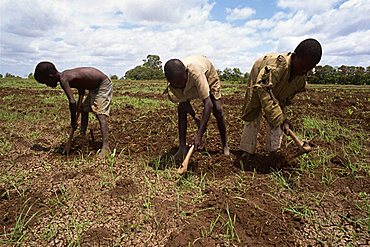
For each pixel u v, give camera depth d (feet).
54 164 15.15
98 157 15.60
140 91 53.67
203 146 17.22
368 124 21.97
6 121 23.70
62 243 9.71
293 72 12.88
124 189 12.26
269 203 11.28
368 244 9.44
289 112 27.43
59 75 15.53
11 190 12.80
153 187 12.59
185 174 13.60
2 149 17.21
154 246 9.54
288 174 13.30
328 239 9.68
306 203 11.25
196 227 10.07
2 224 10.68
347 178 12.89
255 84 13.00
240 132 20.20
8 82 68.90
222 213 10.75
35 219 10.73
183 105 15.06
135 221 10.50
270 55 13.28
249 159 14.88
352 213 10.71
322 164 14.14
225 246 9.38
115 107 31.58
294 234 9.90
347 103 33.40
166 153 16.35
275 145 14.79
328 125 20.66
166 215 10.70
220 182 13.01
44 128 22.03
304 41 12.21
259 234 9.88
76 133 20.11
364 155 15.26
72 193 12.21
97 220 10.64
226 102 37.22
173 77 12.19
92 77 15.96
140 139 19.01
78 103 16.71
